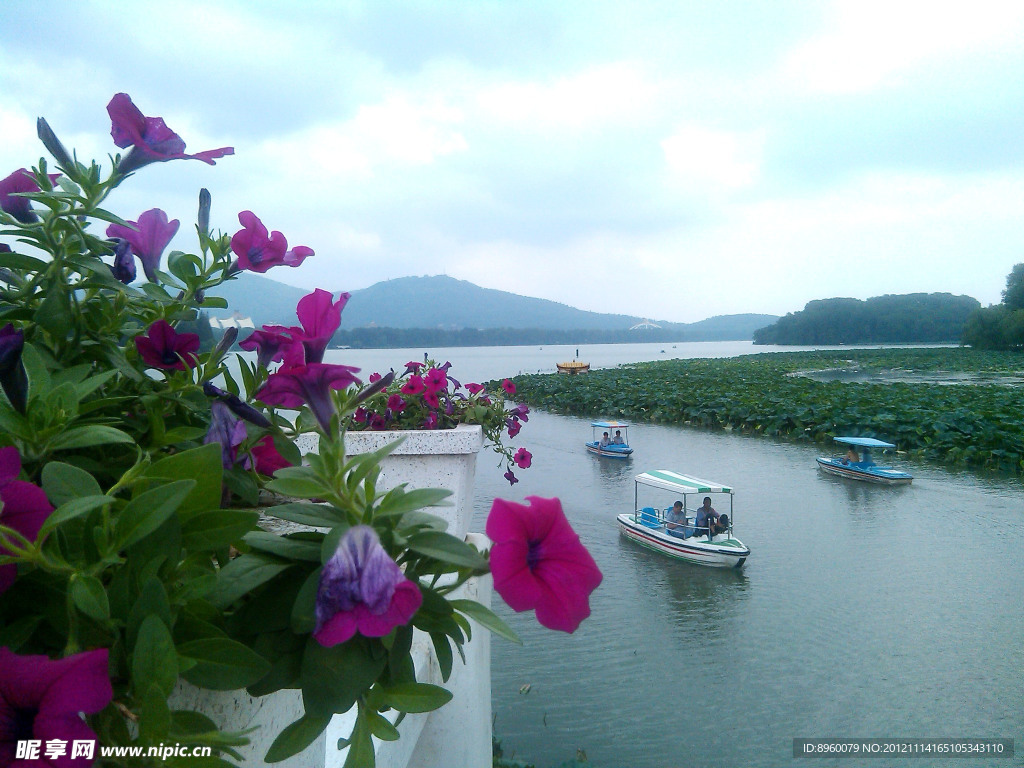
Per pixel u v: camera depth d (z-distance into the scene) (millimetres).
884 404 28781
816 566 12039
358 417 3721
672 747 6547
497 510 732
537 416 36031
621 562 12594
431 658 1882
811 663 8305
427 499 758
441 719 1954
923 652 8609
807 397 31234
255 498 1046
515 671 8320
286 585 781
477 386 4340
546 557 765
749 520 15234
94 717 630
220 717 880
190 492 708
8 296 1091
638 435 28266
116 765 606
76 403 807
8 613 696
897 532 13977
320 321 979
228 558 875
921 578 11234
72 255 1047
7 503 658
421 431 3027
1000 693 7539
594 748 6570
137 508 650
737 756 6379
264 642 751
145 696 559
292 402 862
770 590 10914
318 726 728
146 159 1083
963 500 16562
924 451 22781
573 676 8117
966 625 9367
